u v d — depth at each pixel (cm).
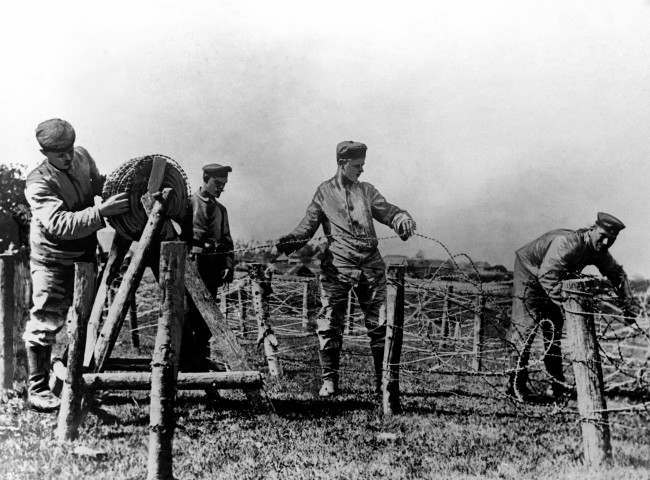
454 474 424
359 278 639
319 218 660
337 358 638
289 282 956
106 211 517
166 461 399
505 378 662
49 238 524
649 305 666
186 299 586
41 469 417
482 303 631
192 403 577
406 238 658
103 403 550
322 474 421
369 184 675
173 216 579
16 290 617
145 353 759
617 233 625
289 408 573
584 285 441
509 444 489
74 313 457
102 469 421
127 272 511
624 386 621
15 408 531
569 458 460
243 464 436
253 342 860
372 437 501
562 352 630
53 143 517
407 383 667
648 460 449
